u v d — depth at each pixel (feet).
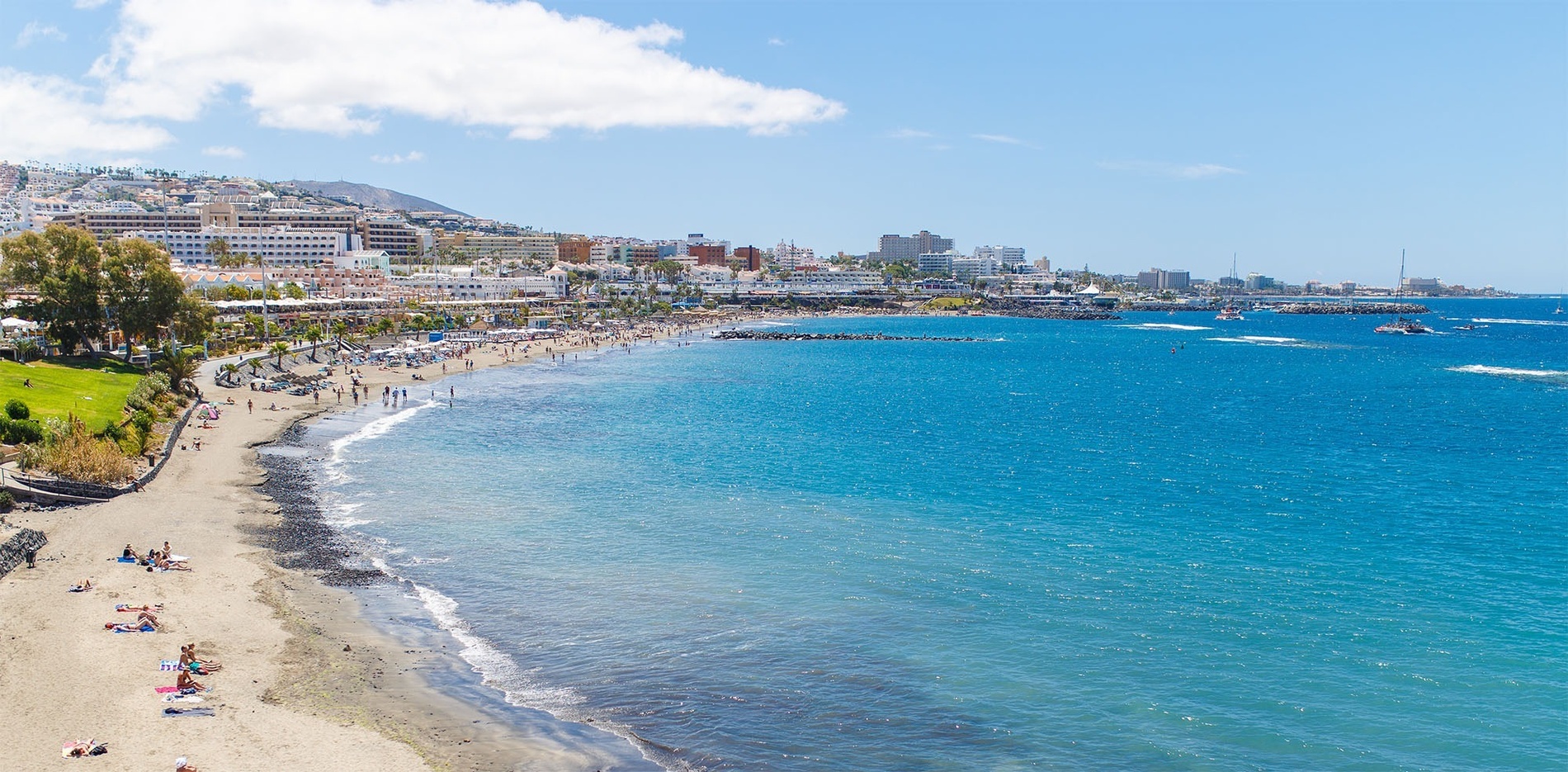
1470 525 234.38
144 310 424.46
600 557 201.16
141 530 201.36
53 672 130.93
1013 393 548.31
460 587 180.34
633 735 126.11
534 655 150.82
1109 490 272.10
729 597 177.68
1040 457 327.88
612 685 140.77
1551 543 218.18
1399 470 309.22
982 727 131.03
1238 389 579.07
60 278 416.26
